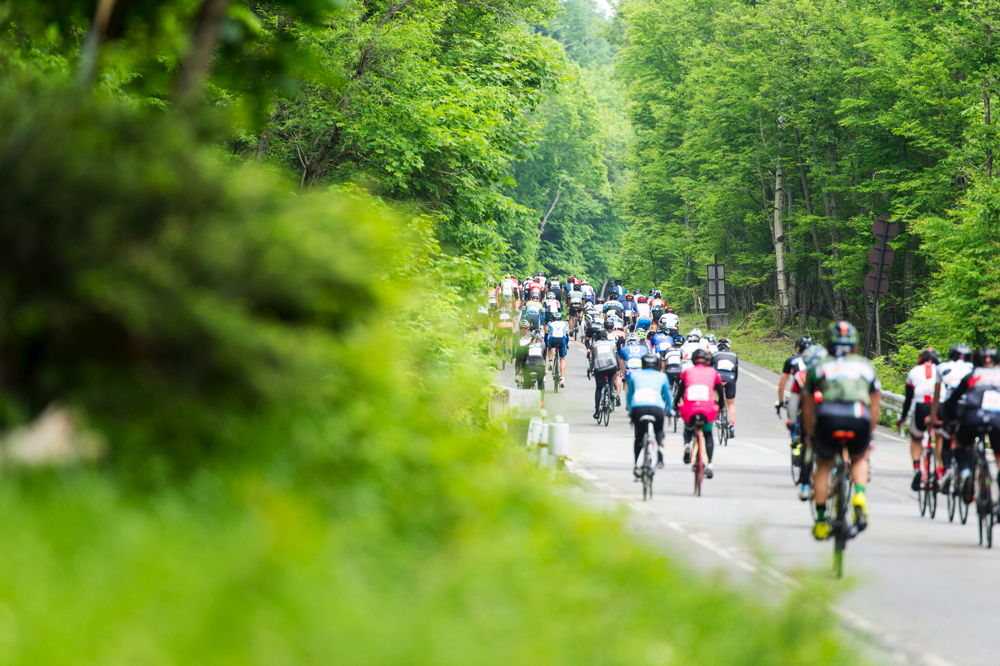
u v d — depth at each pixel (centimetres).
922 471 3612
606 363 6525
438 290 2280
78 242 1024
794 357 4122
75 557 860
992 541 2864
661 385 3622
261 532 934
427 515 1206
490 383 1859
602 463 4625
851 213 13512
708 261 16438
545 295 14338
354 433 1209
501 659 892
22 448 1005
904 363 8531
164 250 1037
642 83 17488
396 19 6009
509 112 7744
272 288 1092
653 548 1463
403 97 6025
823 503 2314
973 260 7994
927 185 9925
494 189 7269
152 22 1487
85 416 1055
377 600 941
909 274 11644
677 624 1147
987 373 2878
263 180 1144
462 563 1060
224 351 1052
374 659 817
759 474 4578
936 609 1962
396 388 1287
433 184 6756
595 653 981
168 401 1061
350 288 1176
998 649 1662
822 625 1230
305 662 788
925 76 9150
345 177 6125
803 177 13175
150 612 788
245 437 1088
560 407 1919
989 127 8488
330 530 1046
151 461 1044
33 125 1040
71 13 1468
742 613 1227
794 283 14938
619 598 1161
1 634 723
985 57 8900
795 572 1289
